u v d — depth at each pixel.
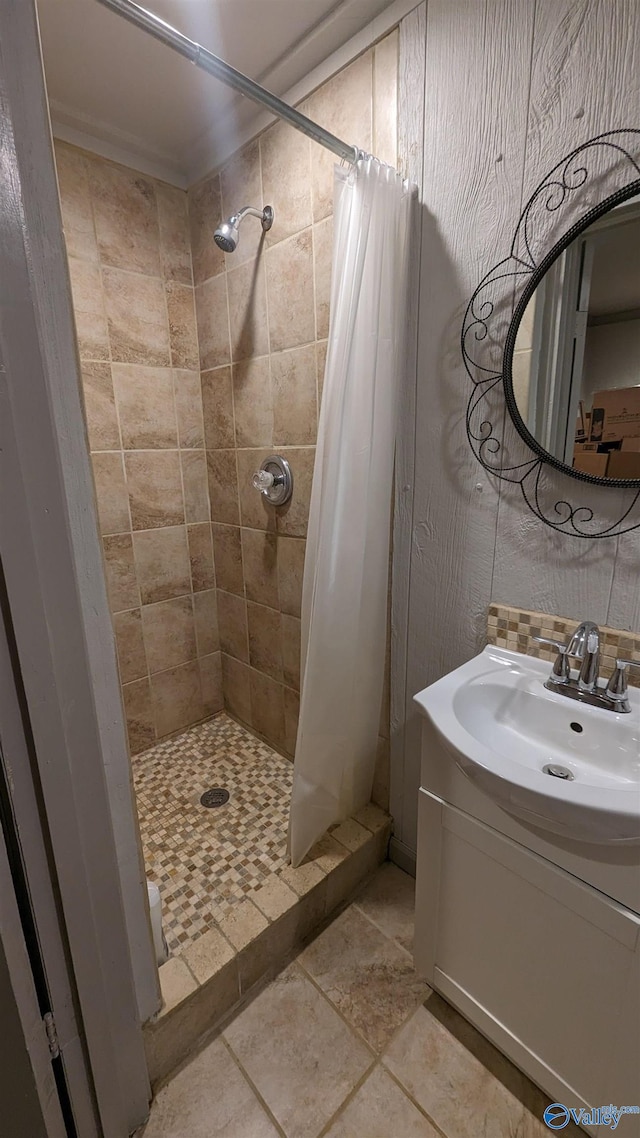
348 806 1.54
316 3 1.11
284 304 1.52
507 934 0.95
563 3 0.85
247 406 1.77
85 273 1.61
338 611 1.29
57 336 0.67
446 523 1.23
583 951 0.83
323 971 1.26
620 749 0.92
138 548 1.93
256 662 2.08
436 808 1.02
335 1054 1.09
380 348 1.18
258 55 1.27
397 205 1.13
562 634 1.06
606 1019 0.83
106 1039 0.87
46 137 0.61
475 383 1.11
